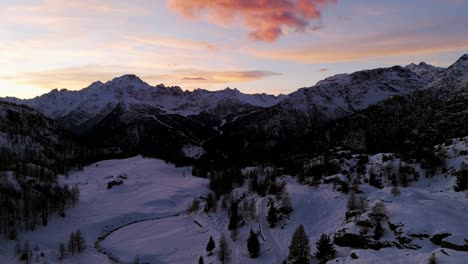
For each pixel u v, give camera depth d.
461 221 124.31
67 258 165.25
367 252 120.12
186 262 154.38
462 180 172.12
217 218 198.00
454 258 99.12
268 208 185.12
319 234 150.75
